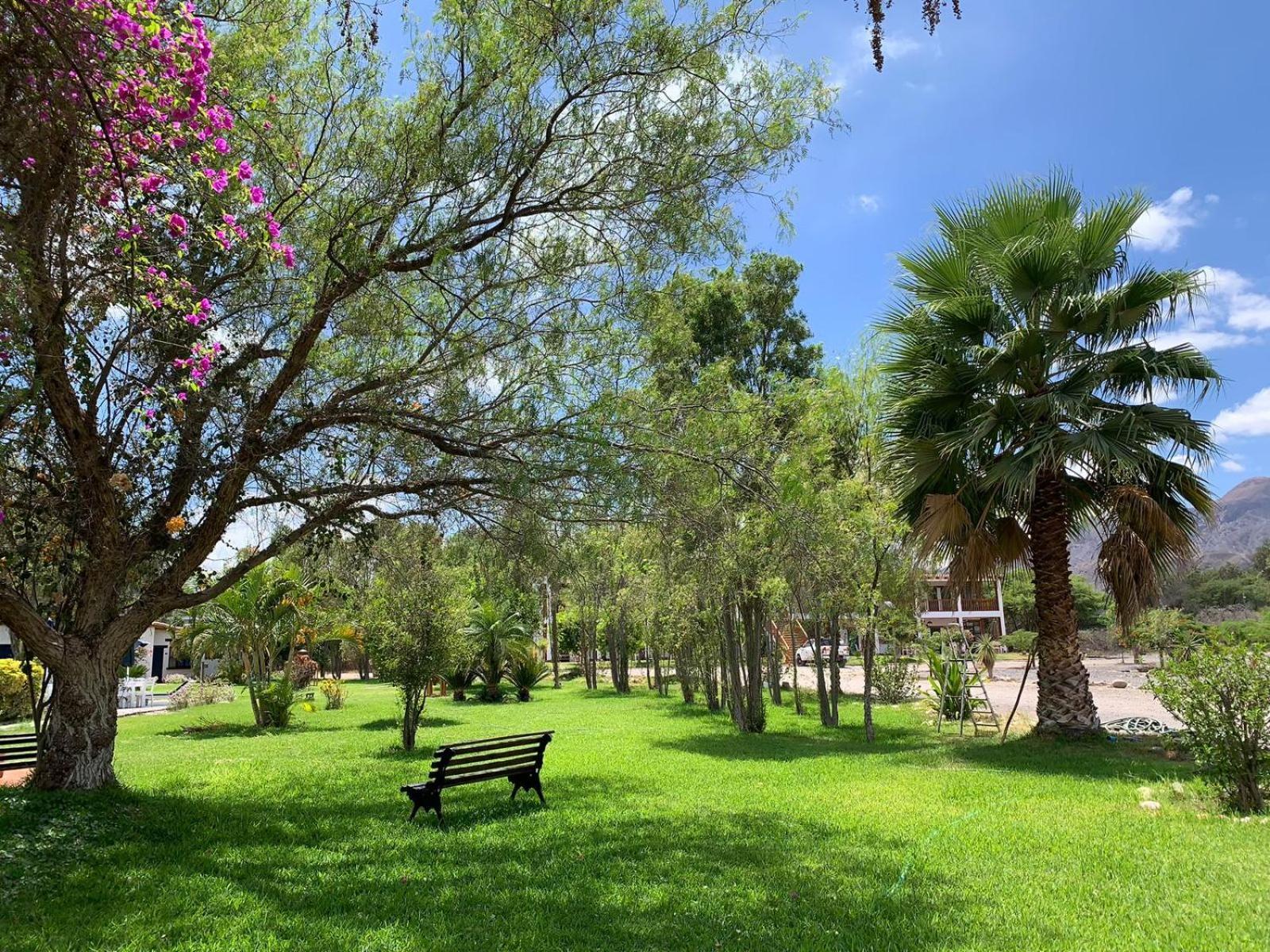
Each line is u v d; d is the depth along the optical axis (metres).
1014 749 11.34
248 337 7.41
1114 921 4.56
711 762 11.60
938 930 4.46
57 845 6.01
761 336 21.77
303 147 7.09
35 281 4.82
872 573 13.79
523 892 5.21
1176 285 10.41
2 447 5.66
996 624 58.62
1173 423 10.42
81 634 7.60
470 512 7.87
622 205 7.05
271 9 6.59
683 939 4.39
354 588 10.67
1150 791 8.14
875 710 21.39
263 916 4.76
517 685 29.95
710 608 17.03
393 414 7.13
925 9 3.74
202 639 22.61
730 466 7.59
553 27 6.54
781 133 6.64
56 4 3.87
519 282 7.05
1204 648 7.76
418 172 6.90
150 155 4.81
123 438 7.27
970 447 11.18
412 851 6.32
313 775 10.66
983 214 11.78
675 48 6.56
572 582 8.87
